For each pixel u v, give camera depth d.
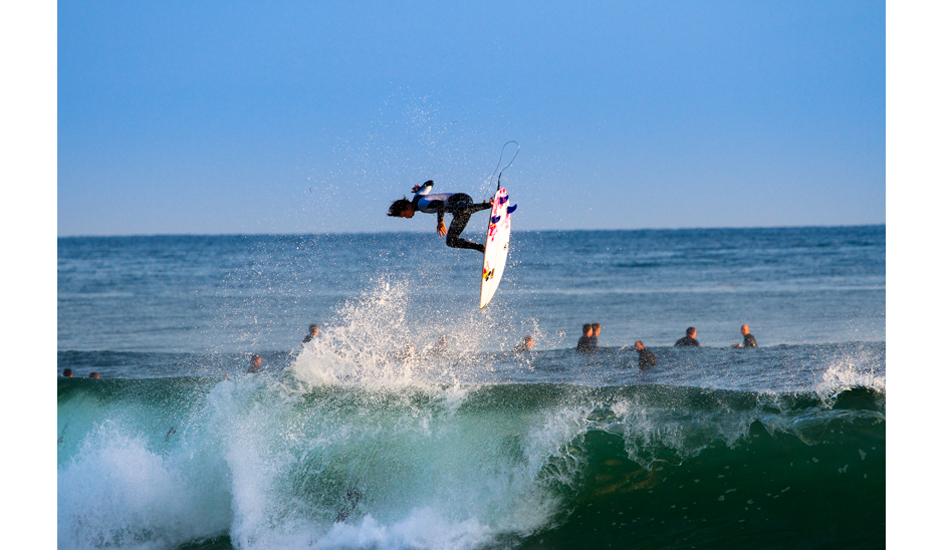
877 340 12.71
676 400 6.55
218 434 6.19
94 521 5.83
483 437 6.04
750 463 5.58
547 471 5.71
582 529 5.20
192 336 14.43
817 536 4.88
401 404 6.49
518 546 5.13
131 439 6.44
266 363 10.95
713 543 4.88
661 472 5.59
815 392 6.67
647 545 4.93
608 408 6.44
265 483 5.79
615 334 14.27
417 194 5.76
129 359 12.03
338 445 6.02
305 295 19.22
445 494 5.66
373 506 5.66
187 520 5.81
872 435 5.77
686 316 16.78
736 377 8.12
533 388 6.77
